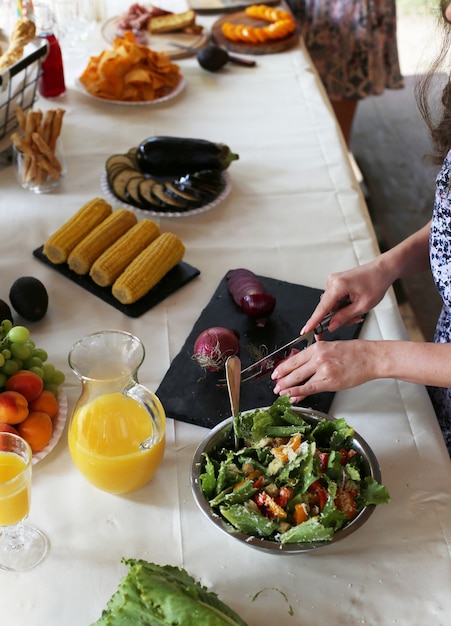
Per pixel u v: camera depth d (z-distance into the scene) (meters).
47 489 1.06
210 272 1.48
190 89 2.10
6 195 1.67
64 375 1.21
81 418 1.01
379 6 2.62
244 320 1.36
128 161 1.73
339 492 0.97
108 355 1.06
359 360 1.12
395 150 3.61
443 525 1.03
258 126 1.95
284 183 1.75
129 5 2.54
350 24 2.62
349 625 0.91
